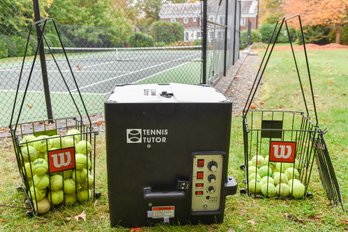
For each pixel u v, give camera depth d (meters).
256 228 2.19
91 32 16.77
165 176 2.09
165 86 2.39
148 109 1.97
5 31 8.46
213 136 2.04
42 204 2.32
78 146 2.46
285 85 7.88
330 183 2.46
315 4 21.55
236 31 13.51
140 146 2.03
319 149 2.58
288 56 16.73
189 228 2.19
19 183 2.80
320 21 22.58
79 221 2.27
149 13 16.33
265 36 29.84
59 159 2.31
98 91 7.78
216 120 2.01
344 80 8.59
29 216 2.32
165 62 12.93
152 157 2.05
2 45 8.69
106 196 2.59
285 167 2.79
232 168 3.10
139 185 2.10
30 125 4.40
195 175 2.10
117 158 2.05
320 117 4.91
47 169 2.30
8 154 3.47
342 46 24.89
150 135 2.01
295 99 6.30
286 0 24.39
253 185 2.60
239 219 2.29
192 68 11.45
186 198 2.14
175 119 2.00
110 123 1.99
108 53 16.33
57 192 2.37
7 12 7.91
